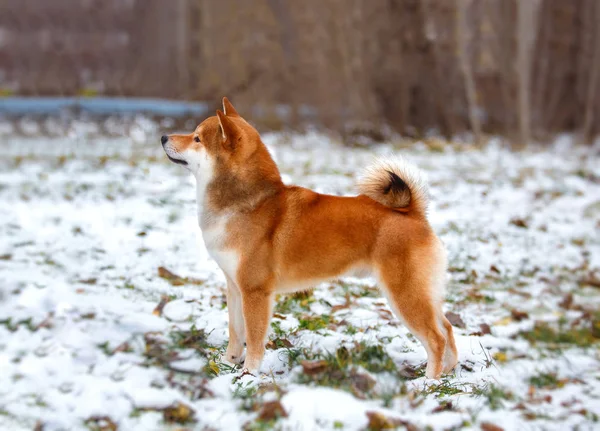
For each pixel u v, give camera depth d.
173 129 22.95
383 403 5.05
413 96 25.73
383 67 25.61
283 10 26.62
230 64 25.94
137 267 8.62
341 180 15.06
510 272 9.91
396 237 5.83
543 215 13.49
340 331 6.89
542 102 29.03
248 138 5.98
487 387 5.71
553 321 8.20
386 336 6.71
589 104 26.66
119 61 33.00
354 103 25.34
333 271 5.97
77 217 11.10
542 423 4.97
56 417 4.62
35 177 14.41
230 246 5.88
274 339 6.56
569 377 6.41
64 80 31.44
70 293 7.29
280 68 26.06
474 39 27.64
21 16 32.16
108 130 22.23
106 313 6.68
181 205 12.19
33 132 21.42
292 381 5.37
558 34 29.22
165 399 4.86
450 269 9.63
